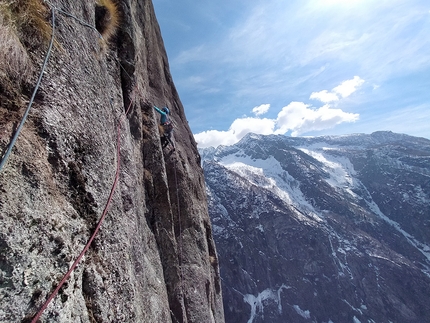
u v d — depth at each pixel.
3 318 2.50
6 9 3.75
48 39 4.58
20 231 2.91
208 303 15.86
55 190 3.72
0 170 2.88
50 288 3.07
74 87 4.98
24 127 3.55
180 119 24.69
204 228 20.16
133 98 11.69
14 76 3.66
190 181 19.75
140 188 11.49
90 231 4.33
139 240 8.00
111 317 4.31
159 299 9.37
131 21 11.82
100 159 5.27
